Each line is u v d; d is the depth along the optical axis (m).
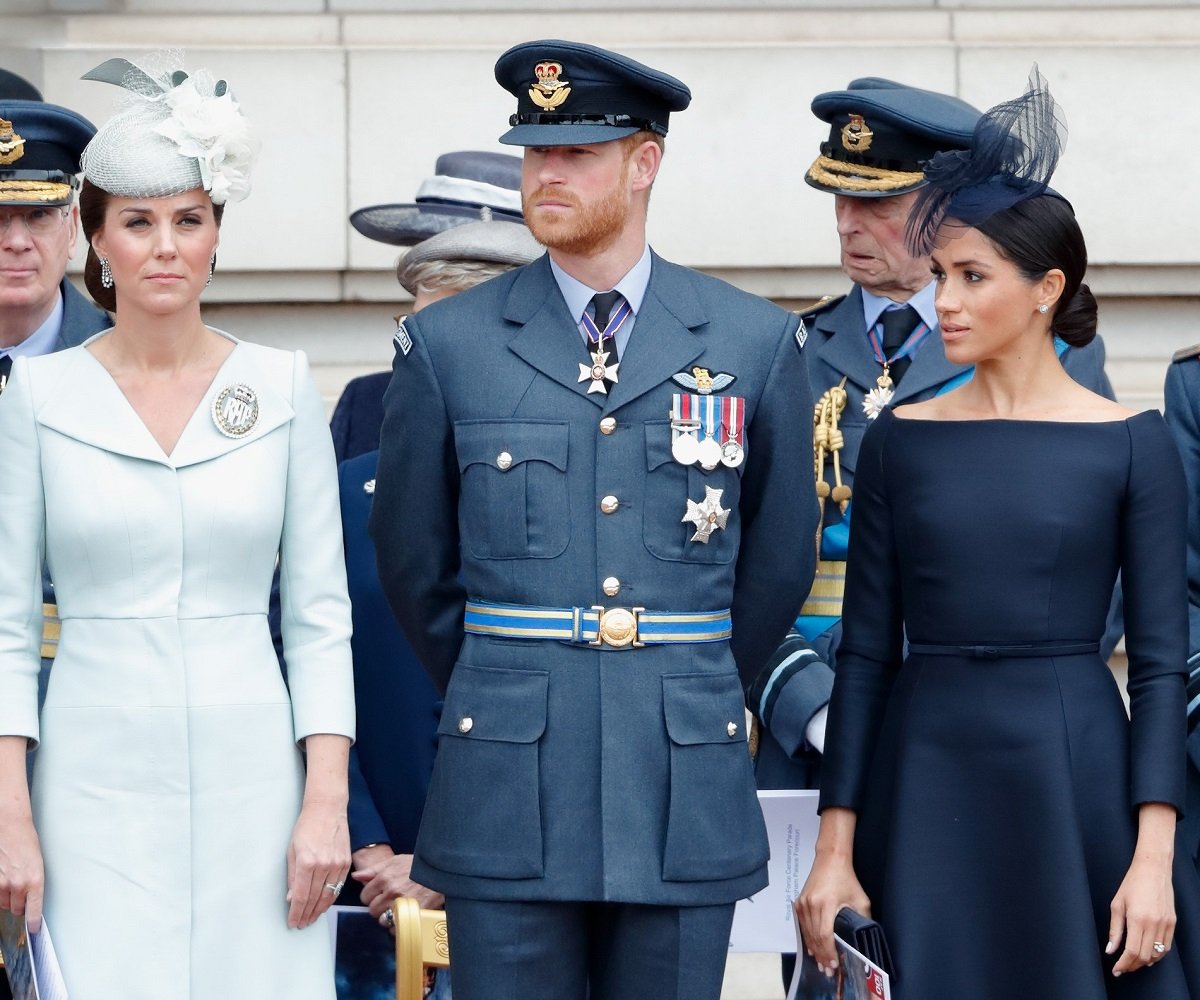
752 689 16.62
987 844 13.71
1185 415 17.00
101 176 13.38
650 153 14.20
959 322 14.01
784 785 16.73
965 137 16.72
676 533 13.82
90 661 13.43
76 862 13.27
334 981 15.24
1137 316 23.69
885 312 17.28
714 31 23.28
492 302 14.34
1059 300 14.16
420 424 14.21
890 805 14.06
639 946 13.67
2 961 15.73
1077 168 23.27
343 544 15.19
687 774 13.59
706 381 14.01
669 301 14.23
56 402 13.55
